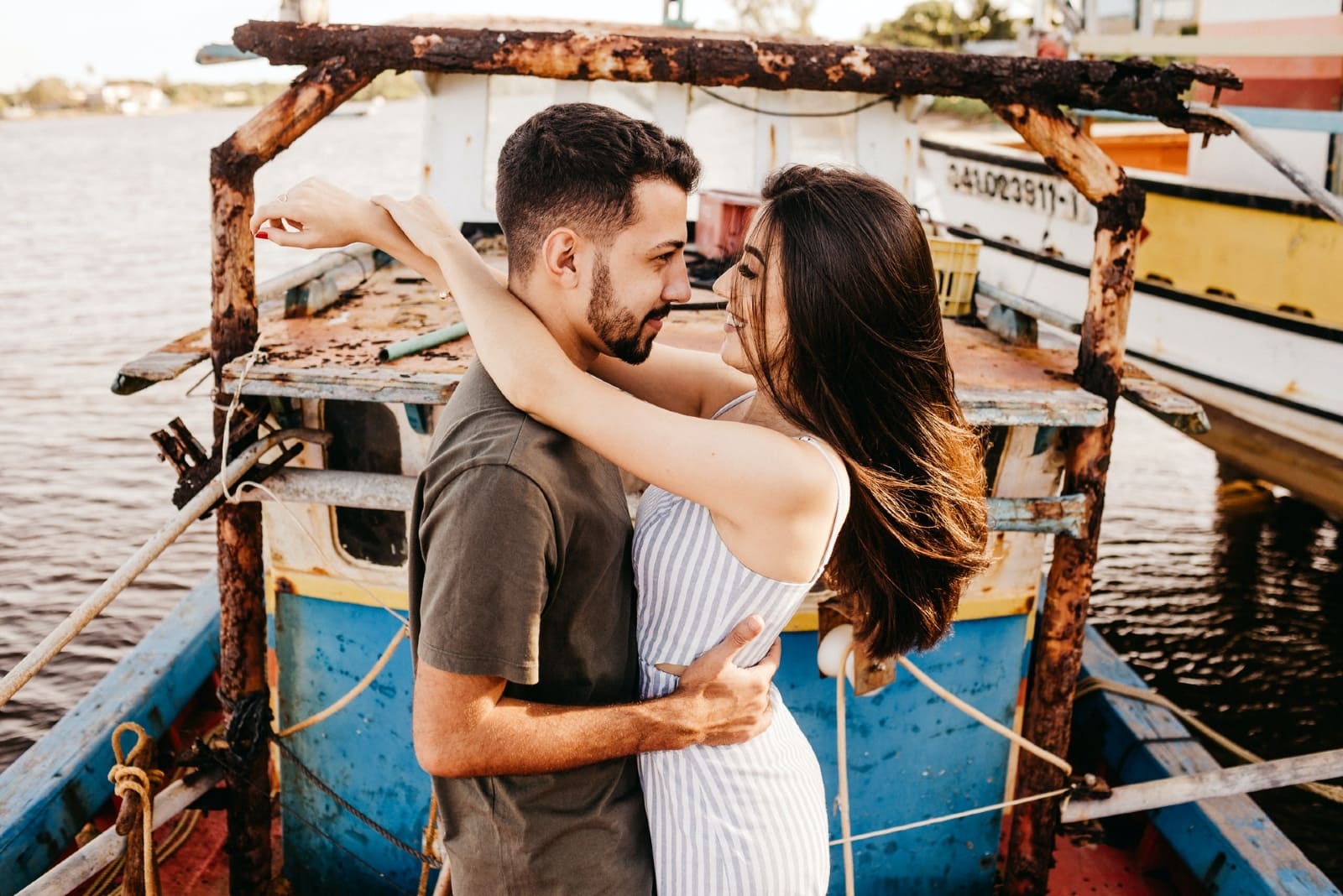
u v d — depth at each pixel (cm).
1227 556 705
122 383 226
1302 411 537
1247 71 597
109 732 316
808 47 226
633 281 143
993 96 230
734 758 152
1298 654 584
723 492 135
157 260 1714
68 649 591
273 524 273
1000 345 294
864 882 294
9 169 3644
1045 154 236
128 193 2781
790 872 151
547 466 134
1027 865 289
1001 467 268
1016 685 291
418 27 219
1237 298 559
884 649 169
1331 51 440
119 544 724
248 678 258
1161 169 905
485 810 143
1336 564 695
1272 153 247
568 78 223
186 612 398
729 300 151
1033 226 705
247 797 265
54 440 910
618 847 151
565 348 151
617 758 154
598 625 147
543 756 137
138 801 227
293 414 252
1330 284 506
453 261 157
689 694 146
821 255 139
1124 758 349
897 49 228
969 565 161
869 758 283
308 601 279
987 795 296
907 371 146
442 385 220
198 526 752
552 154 139
